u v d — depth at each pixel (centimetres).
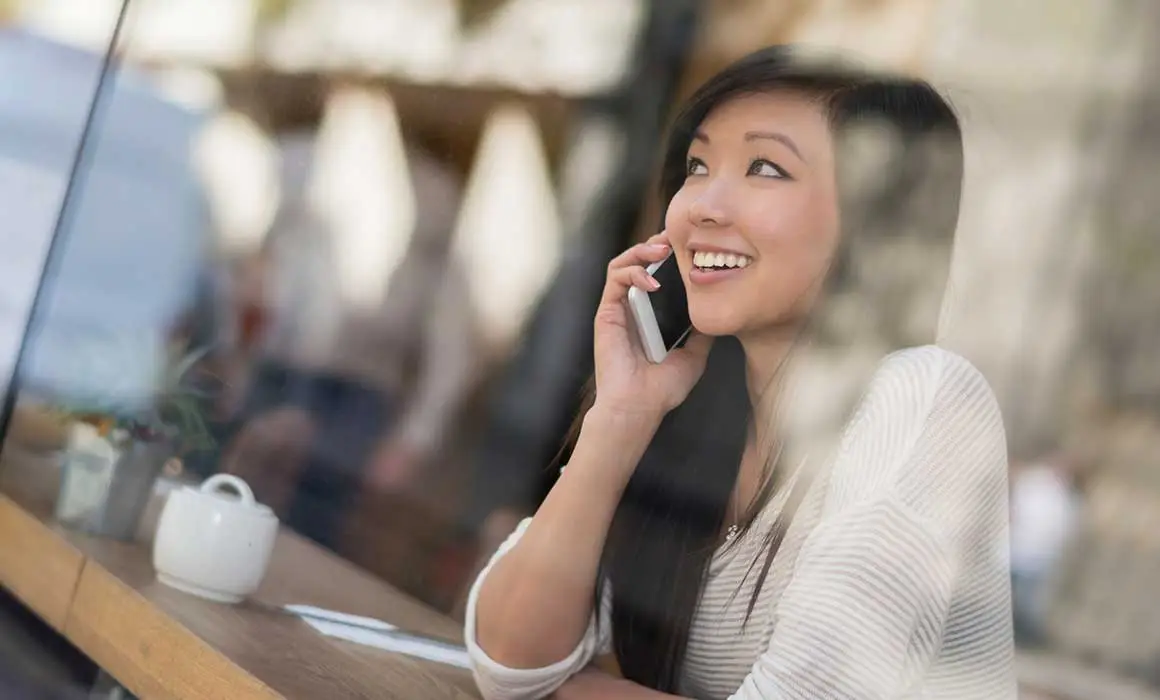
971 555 91
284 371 163
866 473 95
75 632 135
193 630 119
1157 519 85
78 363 162
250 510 131
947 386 94
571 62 139
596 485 108
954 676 90
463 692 113
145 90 183
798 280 102
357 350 157
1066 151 92
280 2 175
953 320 96
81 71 187
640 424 108
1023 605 89
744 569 101
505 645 109
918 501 92
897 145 100
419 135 157
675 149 115
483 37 153
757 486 102
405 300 157
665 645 104
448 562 139
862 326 100
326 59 171
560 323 140
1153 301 87
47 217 182
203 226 177
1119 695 84
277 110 173
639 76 131
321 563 147
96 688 136
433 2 158
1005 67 95
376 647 122
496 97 151
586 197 139
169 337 170
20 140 184
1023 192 94
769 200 104
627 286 111
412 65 159
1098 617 86
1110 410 88
